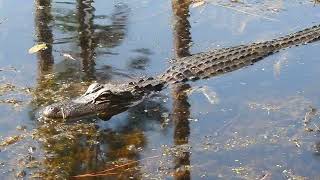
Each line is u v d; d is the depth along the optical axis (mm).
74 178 5922
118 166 6176
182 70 8805
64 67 8984
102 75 8703
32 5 11844
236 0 12625
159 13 11633
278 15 11680
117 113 7633
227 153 6449
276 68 9086
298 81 8562
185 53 9742
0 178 5926
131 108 7781
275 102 7824
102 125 7238
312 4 12312
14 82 8398
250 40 10375
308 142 6645
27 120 7234
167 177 5949
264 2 12539
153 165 6203
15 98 7852
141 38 10312
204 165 6184
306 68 9055
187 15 11641
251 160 6281
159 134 6965
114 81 8500
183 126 7172
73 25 10781
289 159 6277
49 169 6109
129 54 9602
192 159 6324
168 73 8758
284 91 8203
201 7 12117
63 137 6852
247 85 8477
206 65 9023
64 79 8531
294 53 9664
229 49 9578
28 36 10227
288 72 8930
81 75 8688
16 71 8789
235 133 6949
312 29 10500
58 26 10711
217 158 6340
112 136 6918
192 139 6812
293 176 5906
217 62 9133
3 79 8500
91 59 9328
